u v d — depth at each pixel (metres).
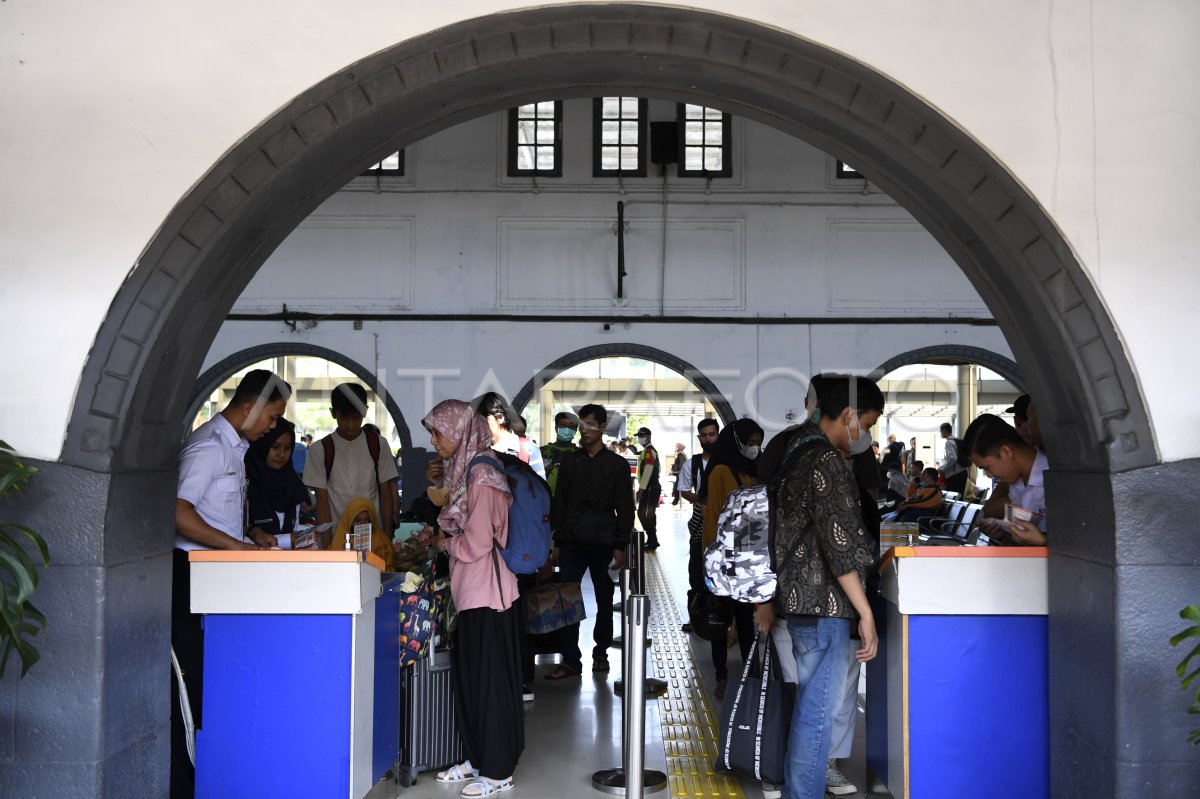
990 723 4.16
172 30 3.80
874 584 4.64
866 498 4.76
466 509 4.81
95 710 3.62
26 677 3.63
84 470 3.66
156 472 3.98
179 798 4.21
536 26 3.78
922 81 3.79
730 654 8.02
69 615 3.63
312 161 3.94
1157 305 3.77
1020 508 4.34
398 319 15.65
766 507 4.25
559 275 15.79
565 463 7.18
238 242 3.98
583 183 15.78
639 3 3.72
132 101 3.79
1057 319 3.80
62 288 3.76
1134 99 3.80
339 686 4.16
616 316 15.71
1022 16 3.81
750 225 15.79
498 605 4.82
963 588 4.16
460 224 15.77
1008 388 24.08
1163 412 3.73
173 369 3.97
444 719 5.14
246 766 4.17
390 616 4.75
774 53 3.84
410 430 15.59
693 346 15.73
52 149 3.79
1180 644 3.63
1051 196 3.79
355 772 4.18
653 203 15.81
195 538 4.28
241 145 3.78
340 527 5.29
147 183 3.78
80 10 3.81
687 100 4.36
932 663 4.17
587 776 5.11
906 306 15.70
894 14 3.80
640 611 4.21
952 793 4.16
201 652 4.27
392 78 3.82
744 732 4.57
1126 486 3.67
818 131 4.23
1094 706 3.78
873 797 4.77
